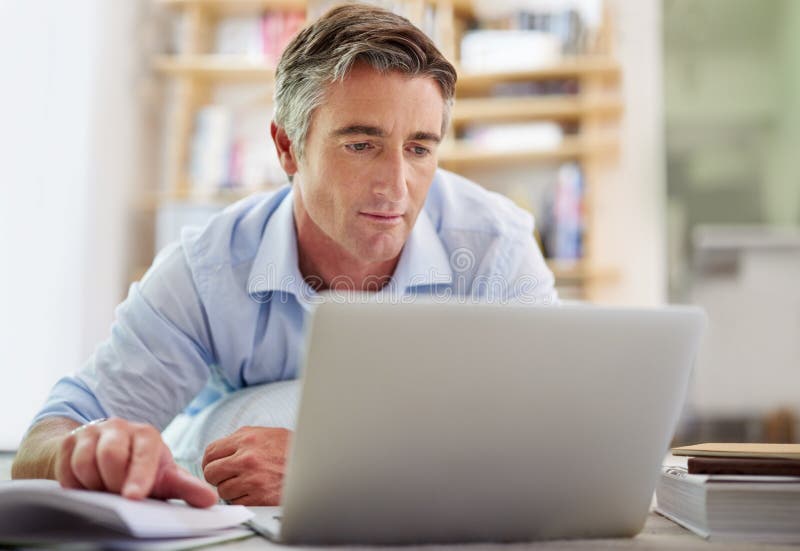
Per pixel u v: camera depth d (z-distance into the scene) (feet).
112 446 2.49
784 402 10.00
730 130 11.94
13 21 12.53
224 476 3.42
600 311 2.39
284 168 4.52
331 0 12.66
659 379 2.52
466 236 4.90
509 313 2.32
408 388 2.29
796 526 2.67
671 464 3.39
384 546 2.48
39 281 12.46
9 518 2.40
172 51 13.33
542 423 2.43
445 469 2.41
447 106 4.09
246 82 13.20
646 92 12.09
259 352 4.83
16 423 12.10
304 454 2.31
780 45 11.87
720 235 10.40
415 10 11.53
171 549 2.31
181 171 12.81
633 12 12.12
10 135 12.46
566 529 2.62
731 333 10.10
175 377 4.52
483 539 2.56
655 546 2.53
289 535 2.43
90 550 2.26
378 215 4.01
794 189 11.84
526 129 12.17
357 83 3.86
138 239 13.15
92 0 12.84
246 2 12.76
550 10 12.38
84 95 12.78
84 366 4.39
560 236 12.02
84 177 12.73
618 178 12.17
